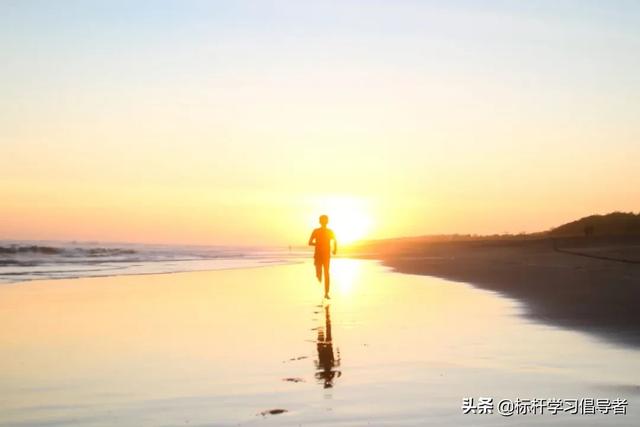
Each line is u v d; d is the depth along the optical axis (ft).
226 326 45.16
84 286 82.84
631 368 28.99
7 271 117.19
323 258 64.13
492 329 40.65
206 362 32.42
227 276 107.14
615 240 217.36
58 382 28.53
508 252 214.90
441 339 37.68
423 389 26.30
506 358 31.71
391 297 64.54
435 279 91.15
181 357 33.88
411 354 33.45
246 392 26.27
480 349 34.12
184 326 45.42
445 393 25.64
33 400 25.55
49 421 22.79
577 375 27.99
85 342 38.91
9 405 24.88
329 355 33.71
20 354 35.22
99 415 23.41
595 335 36.73
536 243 255.70
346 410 23.50
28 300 64.23
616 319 41.93
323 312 52.85
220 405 24.44
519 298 57.98
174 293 72.54
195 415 23.13
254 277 104.68
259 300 64.08
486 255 199.00
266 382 27.91
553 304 51.47
